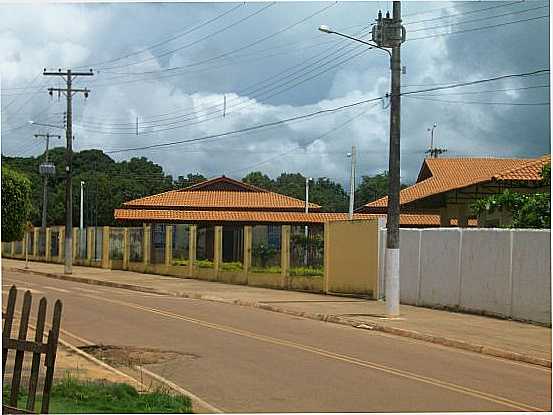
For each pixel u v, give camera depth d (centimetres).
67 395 979
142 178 8912
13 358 1252
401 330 1811
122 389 1008
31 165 8706
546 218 2528
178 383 1142
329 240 2864
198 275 3853
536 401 1067
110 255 4953
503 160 4856
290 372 1238
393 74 2053
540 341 1638
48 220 8519
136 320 1952
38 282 3544
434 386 1148
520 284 1962
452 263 2228
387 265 2066
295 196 9656
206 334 1698
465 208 3681
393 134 2055
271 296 2800
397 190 2059
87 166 9075
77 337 1622
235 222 5406
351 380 1177
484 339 1659
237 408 974
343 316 2083
